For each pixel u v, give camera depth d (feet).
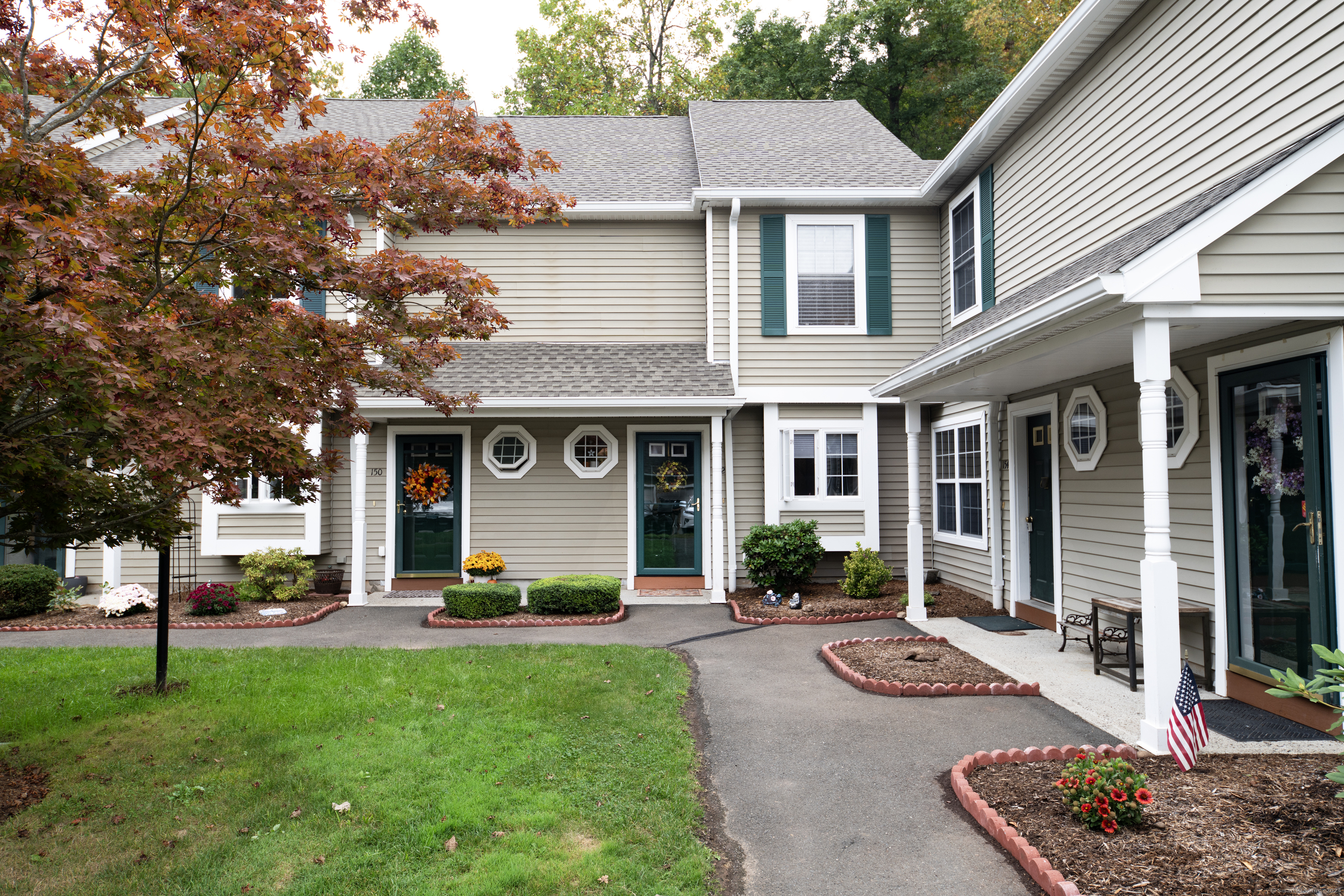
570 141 48.44
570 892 11.24
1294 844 11.28
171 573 37.76
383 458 38.99
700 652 26.02
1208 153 19.62
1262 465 18.20
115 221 15.29
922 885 11.43
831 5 81.15
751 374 38.60
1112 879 10.71
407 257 18.35
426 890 11.28
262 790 14.74
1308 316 15.10
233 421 14.28
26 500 15.02
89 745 17.21
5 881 11.80
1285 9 17.22
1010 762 15.57
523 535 38.93
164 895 11.37
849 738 17.43
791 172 40.63
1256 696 18.34
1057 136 27.07
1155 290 14.99
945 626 29.68
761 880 11.69
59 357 11.63
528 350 39.86
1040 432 29.71
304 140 16.98
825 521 38.27
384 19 18.15
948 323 38.06
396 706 19.63
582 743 16.99
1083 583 26.13
